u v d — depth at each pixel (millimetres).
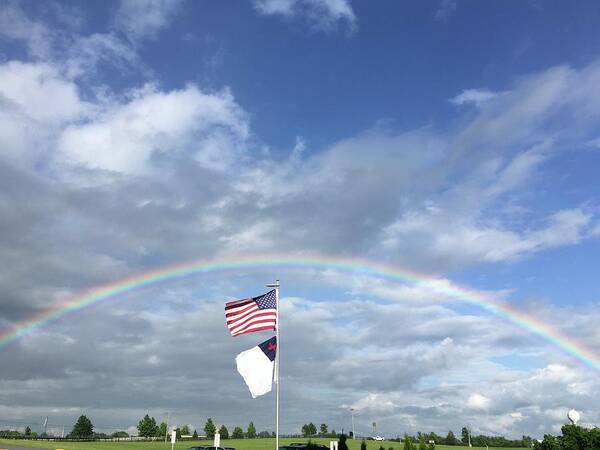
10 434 134750
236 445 114625
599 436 47375
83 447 81938
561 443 48969
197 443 116500
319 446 44000
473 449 152625
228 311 27594
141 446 99875
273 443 122375
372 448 107000
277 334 27344
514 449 162000
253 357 26766
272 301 27891
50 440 116438
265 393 26297
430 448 41375
